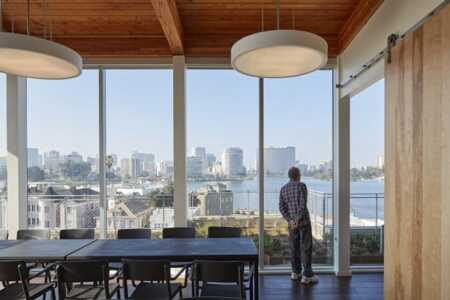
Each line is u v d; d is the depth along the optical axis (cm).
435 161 203
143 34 447
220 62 448
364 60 355
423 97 218
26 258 279
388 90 272
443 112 195
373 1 327
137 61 451
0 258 278
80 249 305
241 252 291
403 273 245
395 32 281
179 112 440
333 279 421
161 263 254
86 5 388
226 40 446
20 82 449
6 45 228
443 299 193
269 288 390
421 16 239
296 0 374
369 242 459
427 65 213
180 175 440
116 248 308
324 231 460
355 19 381
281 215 451
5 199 454
